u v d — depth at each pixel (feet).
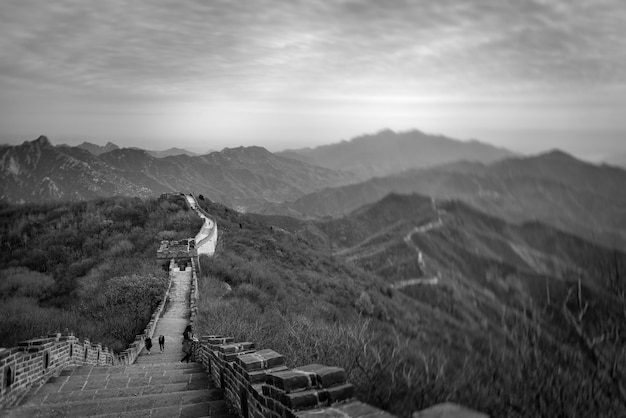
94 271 123.34
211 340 31.76
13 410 21.48
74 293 108.58
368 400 13.61
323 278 136.56
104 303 81.66
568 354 11.08
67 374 32.04
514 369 11.95
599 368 10.67
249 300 89.56
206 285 97.50
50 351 30.71
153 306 80.28
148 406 22.08
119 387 28.14
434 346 14.15
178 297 87.66
